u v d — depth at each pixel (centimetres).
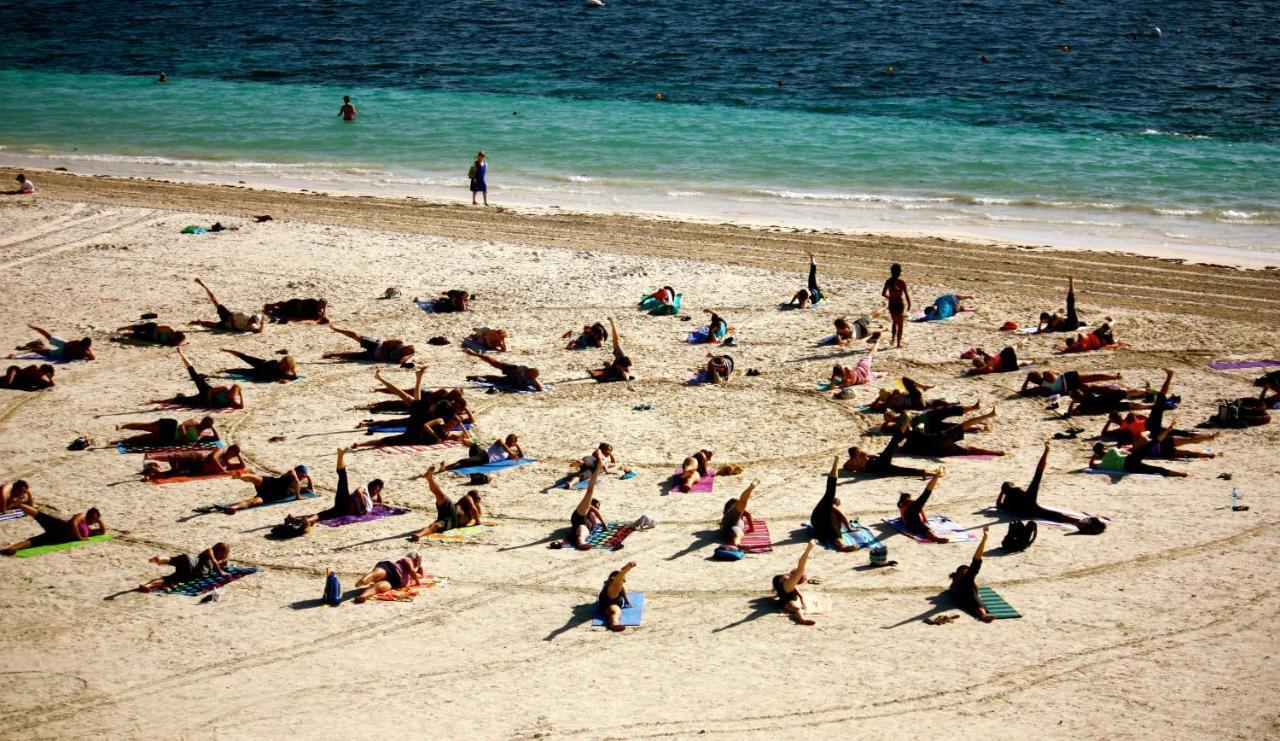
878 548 2183
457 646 1930
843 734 1675
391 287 4094
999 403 3045
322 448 2789
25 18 10862
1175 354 3394
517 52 9138
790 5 10994
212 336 3612
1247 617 1969
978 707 1736
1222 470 2588
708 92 7712
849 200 5356
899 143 6325
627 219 5069
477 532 2345
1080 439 2797
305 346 3538
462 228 4912
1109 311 3809
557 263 4412
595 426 2936
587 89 7831
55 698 1783
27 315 3762
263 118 7112
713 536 2320
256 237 4722
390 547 2281
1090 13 10581
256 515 2433
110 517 2416
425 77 8288
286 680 1833
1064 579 2116
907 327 3697
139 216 5031
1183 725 1680
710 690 1795
